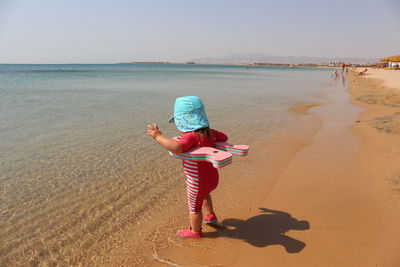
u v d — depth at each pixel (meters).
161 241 3.08
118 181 4.71
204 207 3.24
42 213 3.71
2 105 12.41
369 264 2.50
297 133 7.82
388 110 11.66
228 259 2.72
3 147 6.43
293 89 23.12
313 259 2.63
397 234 2.90
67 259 2.84
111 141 7.03
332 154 5.81
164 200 4.06
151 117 10.11
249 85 27.22
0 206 3.88
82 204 3.94
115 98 15.46
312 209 3.58
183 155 2.54
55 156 5.88
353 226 3.14
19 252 2.95
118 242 3.10
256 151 6.15
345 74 59.62
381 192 3.90
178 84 27.39
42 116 10.03
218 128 8.47
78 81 30.73
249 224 3.31
